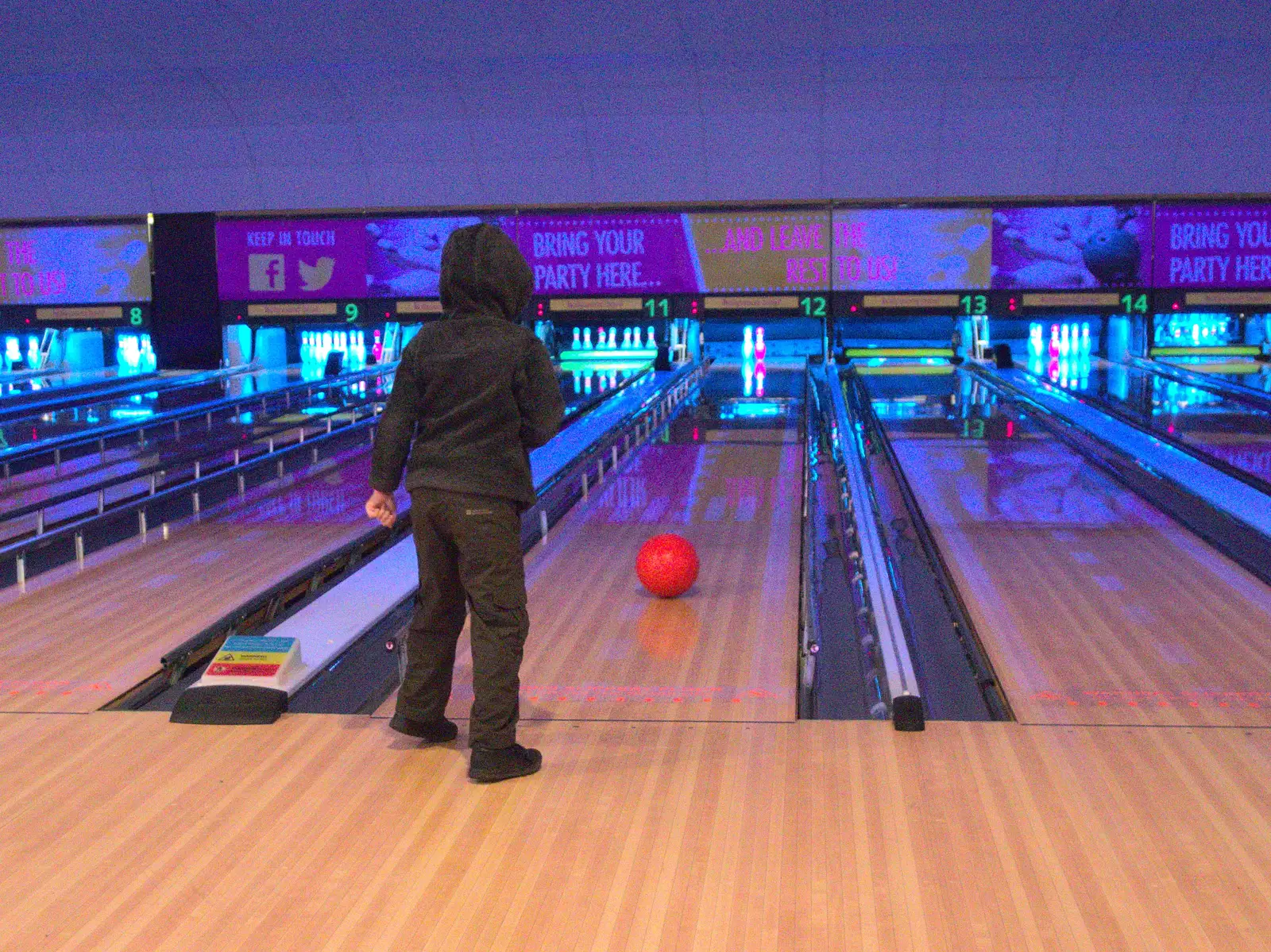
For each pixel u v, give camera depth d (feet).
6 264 43.52
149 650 12.62
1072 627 12.94
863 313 40.42
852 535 16.47
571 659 11.94
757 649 12.23
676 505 20.38
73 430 30.19
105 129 41.42
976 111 38.22
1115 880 7.06
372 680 11.34
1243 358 43.57
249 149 41.39
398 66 37.78
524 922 6.68
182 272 43.09
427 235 41.42
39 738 9.73
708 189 40.75
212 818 8.11
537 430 8.91
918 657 12.28
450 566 8.89
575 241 40.98
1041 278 39.78
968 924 6.57
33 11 32.35
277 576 15.98
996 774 8.69
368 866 7.38
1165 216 39.14
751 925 6.61
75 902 6.98
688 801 8.29
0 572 16.35
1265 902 6.79
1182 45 35.86
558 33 34.94
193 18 33.32
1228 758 8.97
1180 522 18.34
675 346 46.09
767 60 37.01
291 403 36.42
